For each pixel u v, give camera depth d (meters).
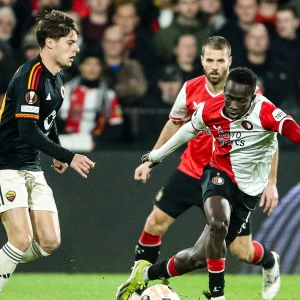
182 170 24.30
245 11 38.12
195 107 23.33
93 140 34.16
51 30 20.61
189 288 28.14
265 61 36.97
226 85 19.33
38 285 29.00
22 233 20.64
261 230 33.22
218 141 20.58
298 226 33.16
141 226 33.47
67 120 34.12
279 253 33.16
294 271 33.06
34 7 39.06
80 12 39.38
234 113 19.33
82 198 33.56
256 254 24.48
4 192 20.92
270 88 36.41
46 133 21.83
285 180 33.38
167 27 37.88
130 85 35.41
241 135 20.14
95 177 33.59
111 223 33.53
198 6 38.53
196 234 33.28
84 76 34.84
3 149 21.17
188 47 36.97
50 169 33.50
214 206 19.75
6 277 20.83
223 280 19.61
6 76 36.03
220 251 19.38
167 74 35.53
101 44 36.41
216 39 22.48
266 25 38.91
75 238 33.53
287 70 37.06
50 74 20.91
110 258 33.47
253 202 21.05
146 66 37.97
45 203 21.80
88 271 33.50
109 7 38.41
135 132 34.31
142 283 22.06
